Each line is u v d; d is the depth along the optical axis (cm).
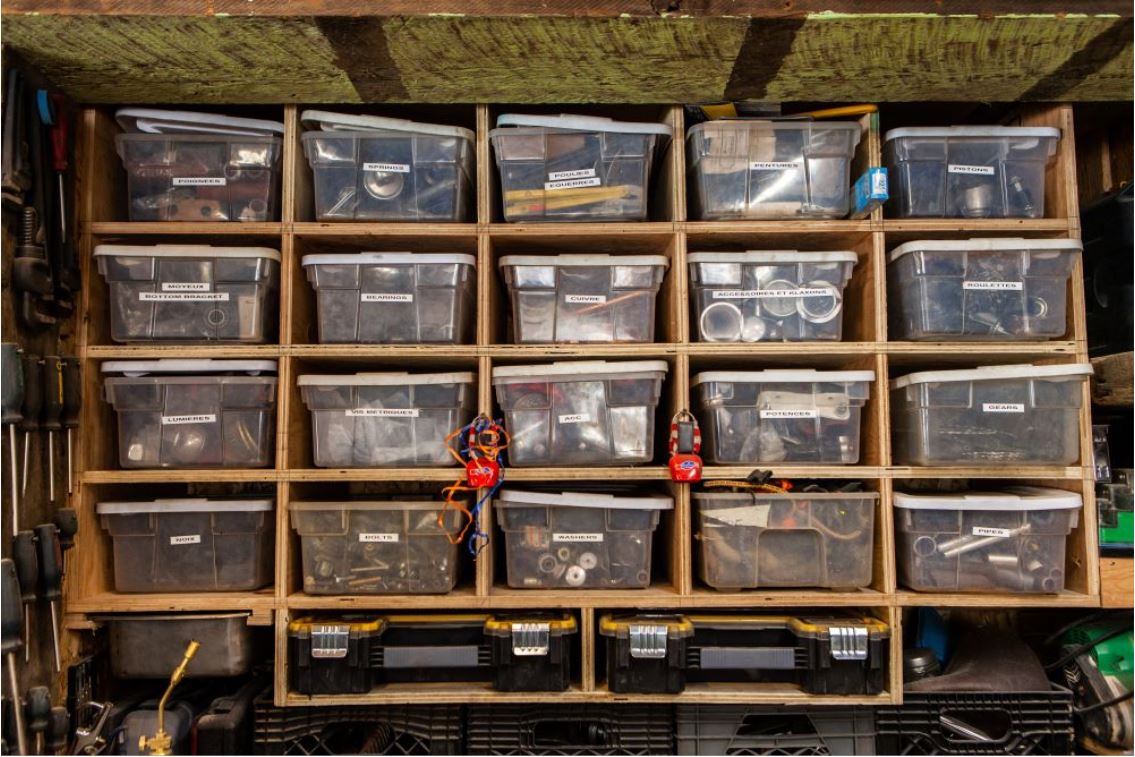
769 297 186
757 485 180
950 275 182
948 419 180
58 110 174
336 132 185
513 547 184
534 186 187
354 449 184
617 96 183
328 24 149
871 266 187
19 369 156
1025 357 194
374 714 185
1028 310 181
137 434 181
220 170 187
